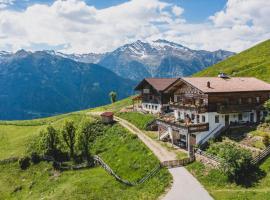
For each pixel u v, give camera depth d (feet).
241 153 170.60
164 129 273.95
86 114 378.73
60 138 306.55
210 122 227.61
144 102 366.22
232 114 237.86
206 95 228.63
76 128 303.68
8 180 265.75
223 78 270.05
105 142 290.56
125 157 239.30
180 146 239.09
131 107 399.85
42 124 393.70
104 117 331.77
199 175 182.39
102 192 198.90
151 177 192.75
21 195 242.37
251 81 272.72
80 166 257.55
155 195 165.17
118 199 181.98
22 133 365.81
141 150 238.48
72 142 279.90
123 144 267.18
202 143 223.10
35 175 264.72
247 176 165.58
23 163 280.10
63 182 239.71
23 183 258.37
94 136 307.17
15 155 300.81
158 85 341.21
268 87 260.42
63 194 208.85
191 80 248.93
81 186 212.64
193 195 157.48
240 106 235.61
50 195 219.61
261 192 146.92
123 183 204.23
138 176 203.31
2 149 325.83
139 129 301.84
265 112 249.34
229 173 168.25
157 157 216.33
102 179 218.38
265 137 193.47
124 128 304.30
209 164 188.03
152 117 315.17
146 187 183.11
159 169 196.34
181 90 263.08
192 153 209.87
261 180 159.63
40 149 294.66
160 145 244.83
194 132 220.23
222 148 188.34
